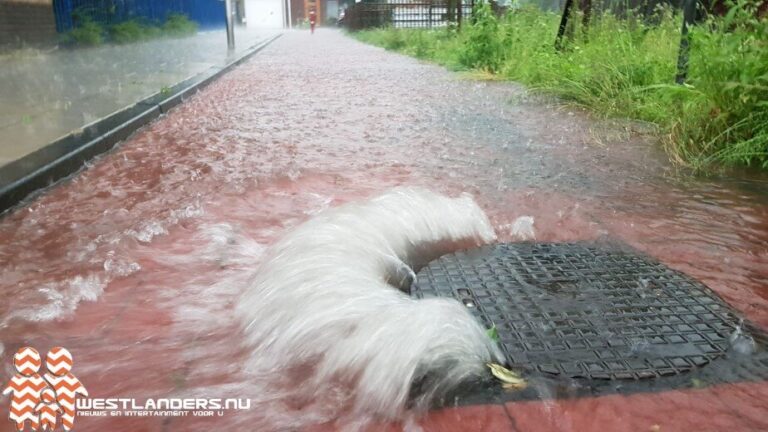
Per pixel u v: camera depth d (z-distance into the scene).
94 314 2.07
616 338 1.87
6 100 7.00
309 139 5.11
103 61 12.16
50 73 9.97
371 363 1.66
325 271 2.05
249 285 2.21
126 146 4.93
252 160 4.32
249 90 9.09
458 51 12.98
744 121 4.19
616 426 1.49
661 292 2.18
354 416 1.53
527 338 1.86
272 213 3.11
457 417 1.52
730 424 1.49
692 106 4.50
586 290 2.20
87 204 3.34
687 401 1.58
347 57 17.16
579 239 2.76
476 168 4.05
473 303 2.09
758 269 2.44
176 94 7.72
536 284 2.25
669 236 2.81
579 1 9.50
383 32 25.20
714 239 2.77
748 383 1.65
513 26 11.33
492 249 2.60
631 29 8.66
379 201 2.80
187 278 2.35
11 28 10.05
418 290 2.18
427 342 1.69
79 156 4.23
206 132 5.53
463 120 6.03
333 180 3.73
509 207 3.22
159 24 18.03
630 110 6.02
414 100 7.63
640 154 4.47
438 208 2.83
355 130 5.52
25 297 2.20
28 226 2.98
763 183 3.70
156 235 2.82
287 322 1.88
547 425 1.49
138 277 2.36
